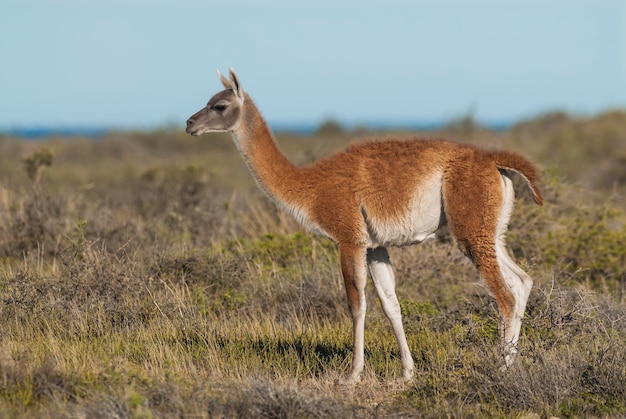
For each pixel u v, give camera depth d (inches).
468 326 1182.3
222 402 964.0
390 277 1189.1
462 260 1579.7
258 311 1464.1
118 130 6309.1
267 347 1251.2
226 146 6235.2
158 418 909.2
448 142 1148.5
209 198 2321.6
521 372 1053.8
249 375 1078.4
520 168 1117.1
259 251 1729.8
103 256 1464.1
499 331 1133.7
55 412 928.3
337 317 1457.9
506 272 1146.7
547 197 1820.9
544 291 1221.7
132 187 2886.3
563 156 4094.5
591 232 1697.8
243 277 1574.8
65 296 1369.3
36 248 1818.4
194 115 1210.6
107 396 938.7
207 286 1505.9
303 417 952.9
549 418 987.9
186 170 2770.7
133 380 1013.8
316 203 1166.3
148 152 5979.3
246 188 3314.5
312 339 1307.8
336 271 1561.3
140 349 1203.2
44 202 1968.5
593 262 1643.7
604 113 4690.0
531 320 1187.3
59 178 3937.0
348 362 1203.2
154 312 1364.4
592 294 1418.6
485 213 1107.9
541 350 1091.9
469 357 1122.0
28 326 1272.1
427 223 1151.0
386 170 1141.7
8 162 4677.7
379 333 1346.0
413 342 1289.4
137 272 1448.1
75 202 2132.1
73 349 1152.2
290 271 1624.0
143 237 1825.8
